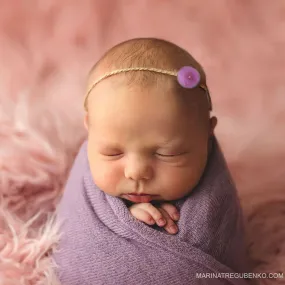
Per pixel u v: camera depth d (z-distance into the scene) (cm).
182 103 35
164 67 35
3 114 53
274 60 68
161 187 36
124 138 35
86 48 69
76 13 71
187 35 70
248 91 64
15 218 44
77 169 43
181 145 35
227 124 59
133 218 37
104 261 37
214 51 69
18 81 64
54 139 51
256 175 52
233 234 39
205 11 72
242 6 72
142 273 36
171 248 36
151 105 34
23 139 50
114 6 72
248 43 70
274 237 45
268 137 56
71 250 39
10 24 70
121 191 37
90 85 37
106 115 35
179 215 38
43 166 48
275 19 71
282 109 61
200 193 38
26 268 40
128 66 36
